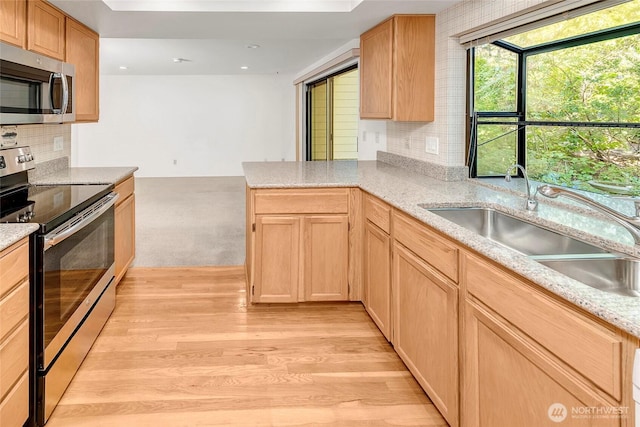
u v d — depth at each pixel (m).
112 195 2.94
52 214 2.07
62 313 2.10
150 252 4.68
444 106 3.18
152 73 10.14
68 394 2.16
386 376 2.37
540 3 2.21
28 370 1.84
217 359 2.53
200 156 10.96
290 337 2.81
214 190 8.84
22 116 2.46
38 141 3.38
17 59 2.38
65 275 2.14
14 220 1.94
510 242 2.20
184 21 3.42
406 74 3.30
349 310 3.25
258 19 3.39
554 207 2.23
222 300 3.42
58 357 2.07
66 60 3.16
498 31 2.64
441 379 1.90
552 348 1.20
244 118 10.98
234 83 10.88
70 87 3.06
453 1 2.94
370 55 3.74
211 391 2.21
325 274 3.23
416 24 3.28
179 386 2.25
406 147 3.92
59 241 1.97
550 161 2.56
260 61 7.93
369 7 3.08
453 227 1.80
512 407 1.40
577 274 1.55
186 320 3.05
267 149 11.12
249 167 4.12
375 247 2.85
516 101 2.81
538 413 1.27
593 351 1.06
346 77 6.93
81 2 2.92
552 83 2.52
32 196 2.55
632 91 2.00
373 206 2.86
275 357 2.56
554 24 2.39
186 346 2.68
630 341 0.96
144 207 7.07
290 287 3.22
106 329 2.88
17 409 1.72
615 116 2.10
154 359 2.52
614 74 2.09
